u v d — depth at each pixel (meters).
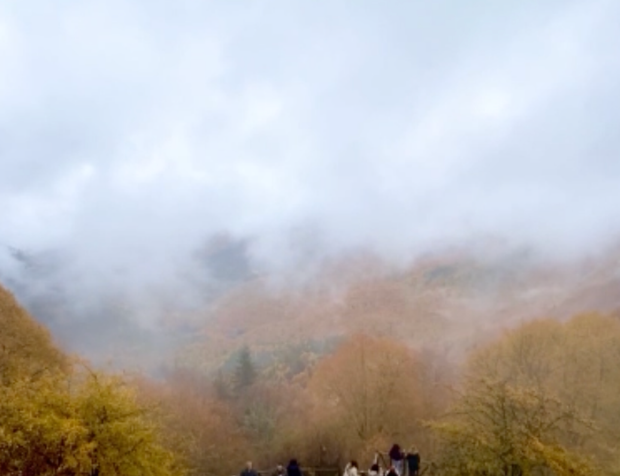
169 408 43.47
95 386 15.65
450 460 15.77
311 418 62.31
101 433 14.83
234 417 76.12
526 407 15.67
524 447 14.58
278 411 77.50
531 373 41.59
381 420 56.72
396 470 22.45
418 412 56.31
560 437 18.16
